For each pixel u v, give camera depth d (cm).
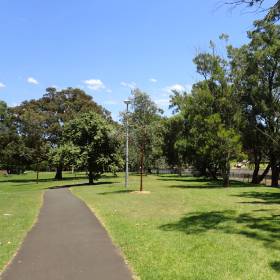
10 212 1805
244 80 3656
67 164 4103
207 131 3241
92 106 6162
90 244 1064
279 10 1223
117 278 770
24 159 5988
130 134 2880
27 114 5825
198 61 3372
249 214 1547
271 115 3766
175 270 802
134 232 1197
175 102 4869
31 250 1004
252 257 896
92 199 2258
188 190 2808
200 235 1138
